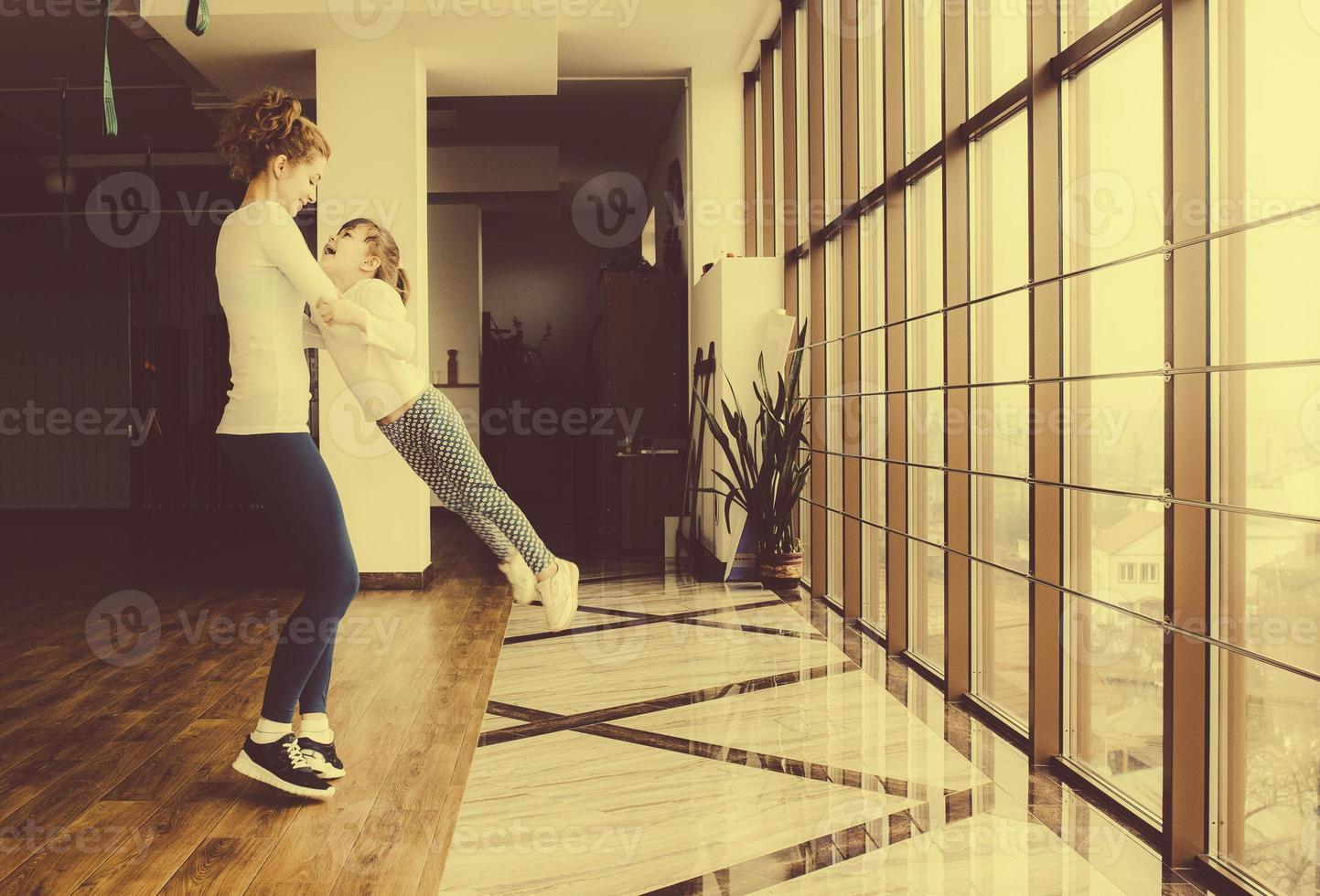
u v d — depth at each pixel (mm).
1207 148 1877
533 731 2801
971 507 3146
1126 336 2270
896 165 3854
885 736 2734
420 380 2322
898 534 3461
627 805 2244
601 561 6305
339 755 2594
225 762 2539
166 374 9477
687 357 6906
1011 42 2922
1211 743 1908
